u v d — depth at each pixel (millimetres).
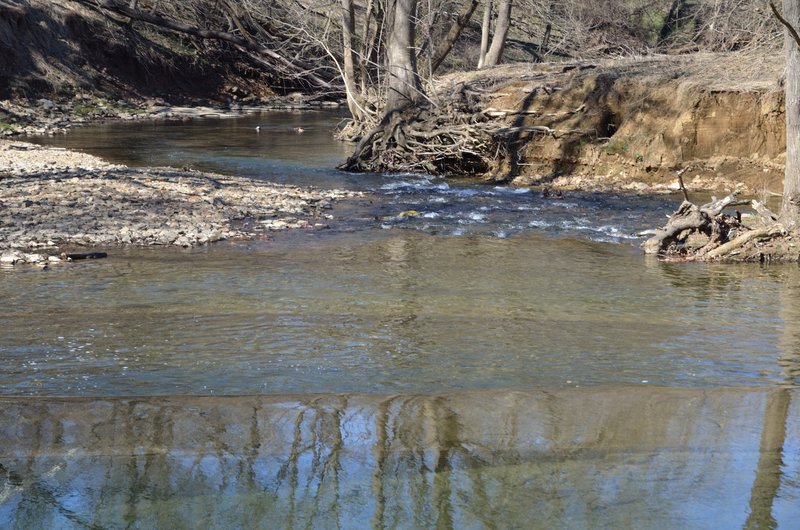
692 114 20000
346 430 5508
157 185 17531
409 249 12914
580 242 13836
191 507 4363
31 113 34188
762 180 18984
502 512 4340
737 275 11500
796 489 4621
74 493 4523
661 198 18531
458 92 23969
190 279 10516
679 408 5996
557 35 45219
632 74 21922
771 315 9234
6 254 11602
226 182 18859
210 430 5492
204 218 14727
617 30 40688
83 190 16328
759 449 5191
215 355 7422
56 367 7035
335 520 4246
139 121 36344
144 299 9445
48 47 38656
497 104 23297
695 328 8641
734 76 20484
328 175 21719
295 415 5816
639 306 9602
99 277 10508
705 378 6910
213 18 45375
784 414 5859
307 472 4848
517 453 5105
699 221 12703
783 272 11758
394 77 23656
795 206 12906
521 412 5887
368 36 31188
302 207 16578
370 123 28031
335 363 7242
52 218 13945
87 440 5281
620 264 12148
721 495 4527
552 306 9492
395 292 10008
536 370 7102
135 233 13258
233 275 10781
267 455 5082
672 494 4551
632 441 5328
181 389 6516
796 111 12789
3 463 4914
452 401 6160
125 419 5684
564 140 21484
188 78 44625
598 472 4848
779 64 20406
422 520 4238
